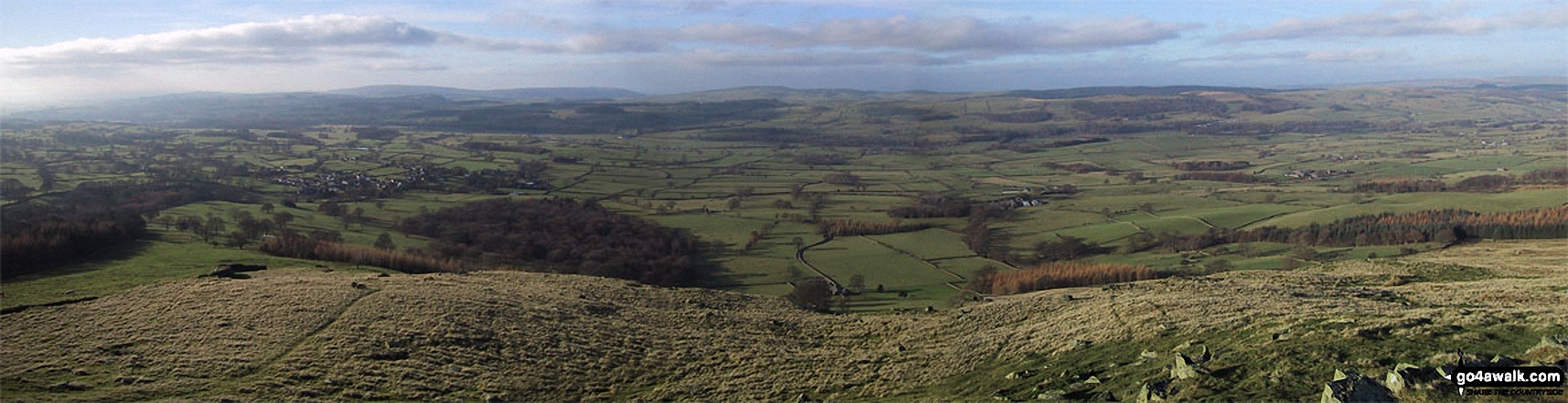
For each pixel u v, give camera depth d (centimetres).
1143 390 2803
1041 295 6550
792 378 4034
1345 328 3189
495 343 4550
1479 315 3272
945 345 4600
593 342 4778
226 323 4634
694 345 4831
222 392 3519
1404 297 5003
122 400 3381
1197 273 8994
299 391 3572
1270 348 3058
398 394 3647
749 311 6378
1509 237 10750
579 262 10506
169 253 7938
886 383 3856
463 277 6925
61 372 3734
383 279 6369
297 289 5656
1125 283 7494
